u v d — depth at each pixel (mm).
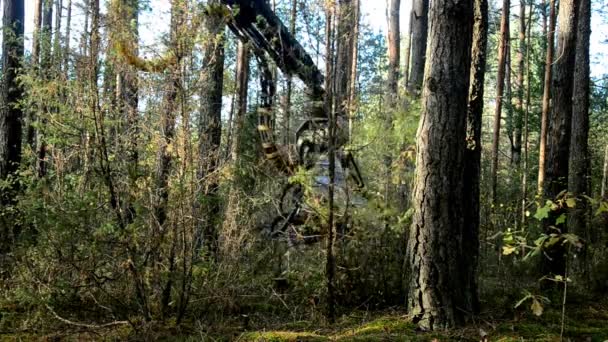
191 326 5230
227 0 7129
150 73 5109
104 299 5293
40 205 5336
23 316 5328
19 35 8641
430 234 5301
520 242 4555
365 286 6133
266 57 7156
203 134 5312
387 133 6609
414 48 10555
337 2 5414
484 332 5016
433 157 5297
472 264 5633
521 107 19109
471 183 5676
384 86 7430
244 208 5930
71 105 5203
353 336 4973
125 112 5223
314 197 5871
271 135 6543
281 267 6211
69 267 5160
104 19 5004
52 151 5711
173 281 5270
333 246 5859
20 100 7500
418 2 10523
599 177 14578
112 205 5074
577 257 8133
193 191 5180
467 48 5332
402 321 5402
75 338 4898
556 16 13836
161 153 5180
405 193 6676
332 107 5508
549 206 4445
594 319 6000
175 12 5035
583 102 9945
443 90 5270
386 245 6273
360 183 6242
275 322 5570
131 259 5047
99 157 5082
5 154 8273
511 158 19562
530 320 5711
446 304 5277
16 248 5770
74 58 5047
